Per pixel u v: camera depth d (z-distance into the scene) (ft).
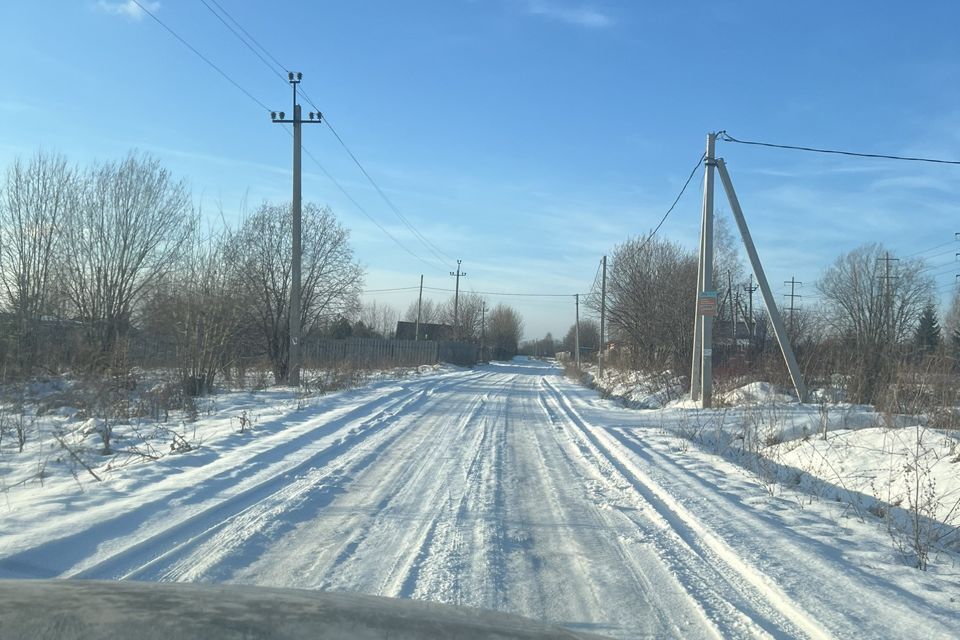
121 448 36.14
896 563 19.72
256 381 77.41
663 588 17.53
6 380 60.03
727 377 78.07
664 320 111.65
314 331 99.66
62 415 50.06
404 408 61.93
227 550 19.44
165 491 25.54
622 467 35.29
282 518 23.20
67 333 71.72
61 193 73.10
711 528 22.79
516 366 270.67
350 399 66.69
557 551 20.57
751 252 60.34
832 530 23.25
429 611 11.19
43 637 8.61
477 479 31.19
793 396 61.36
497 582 17.65
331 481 29.60
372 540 21.06
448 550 20.21
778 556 19.83
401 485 29.45
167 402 52.16
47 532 19.56
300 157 76.74
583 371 182.70
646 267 123.54
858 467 33.06
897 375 44.32
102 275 74.74
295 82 76.13
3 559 17.06
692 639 14.44
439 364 176.65
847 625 14.80
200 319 63.72
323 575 17.70
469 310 285.02
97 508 22.76
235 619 9.48
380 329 280.92
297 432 42.83
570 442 44.57
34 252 70.90
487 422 54.34
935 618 15.31
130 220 76.43
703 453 40.73
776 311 59.88
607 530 23.00
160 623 9.13
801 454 38.06
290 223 90.79
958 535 22.72
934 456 30.48
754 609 16.17
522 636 10.24
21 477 28.99
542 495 28.32
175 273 72.23
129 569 17.52
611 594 17.03
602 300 136.36
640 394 85.61
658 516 24.64
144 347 69.46
